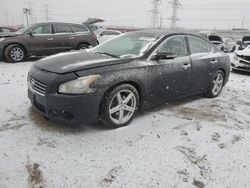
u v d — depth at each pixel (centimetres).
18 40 829
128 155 277
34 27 862
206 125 368
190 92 441
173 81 393
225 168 268
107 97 311
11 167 245
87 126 336
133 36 423
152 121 367
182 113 408
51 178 234
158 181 240
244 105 474
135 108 348
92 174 243
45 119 348
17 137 299
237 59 823
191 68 420
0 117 350
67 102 290
